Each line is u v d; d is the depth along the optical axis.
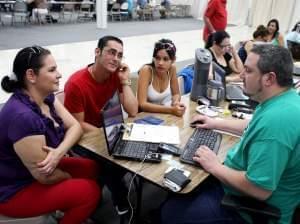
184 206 1.46
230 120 1.88
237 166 1.38
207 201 1.46
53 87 1.49
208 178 1.46
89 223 1.94
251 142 1.26
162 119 1.97
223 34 3.27
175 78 2.47
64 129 1.67
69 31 8.71
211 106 2.23
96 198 1.57
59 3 10.59
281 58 1.23
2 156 1.44
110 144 1.49
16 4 9.29
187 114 2.07
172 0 15.54
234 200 1.30
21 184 1.48
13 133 1.36
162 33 9.55
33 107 1.43
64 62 5.48
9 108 1.40
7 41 6.78
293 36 4.19
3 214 1.47
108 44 1.89
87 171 1.77
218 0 5.01
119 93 2.06
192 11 15.16
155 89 2.35
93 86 1.98
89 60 5.71
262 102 1.31
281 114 1.18
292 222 1.35
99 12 9.45
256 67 1.26
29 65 1.41
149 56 6.38
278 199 1.29
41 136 1.40
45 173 1.42
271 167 1.17
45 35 7.82
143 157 1.47
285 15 10.99
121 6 11.80
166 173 1.36
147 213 2.01
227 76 3.15
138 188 1.84
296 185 1.28
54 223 1.77
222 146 1.66
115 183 1.87
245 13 12.94
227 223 1.37
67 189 1.49
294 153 1.19
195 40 8.68
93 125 2.01
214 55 3.30
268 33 4.59
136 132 1.71
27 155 1.38
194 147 1.58
